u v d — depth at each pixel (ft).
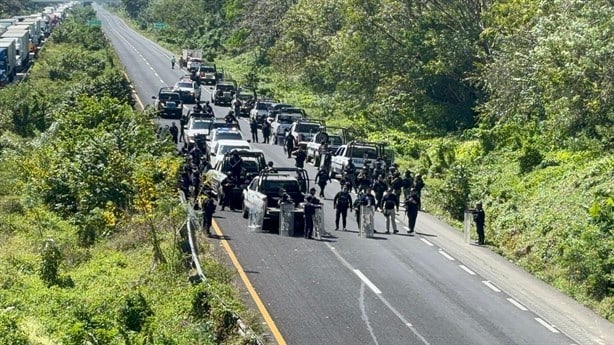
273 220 281.95
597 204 266.16
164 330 176.96
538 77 373.61
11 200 302.45
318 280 227.81
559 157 352.69
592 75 343.05
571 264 240.94
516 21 465.88
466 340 186.39
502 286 232.32
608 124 350.02
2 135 450.71
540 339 190.08
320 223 277.85
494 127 426.51
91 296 201.36
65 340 162.50
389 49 571.28
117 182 291.38
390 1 571.69
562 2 382.42
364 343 181.88
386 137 492.95
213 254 245.45
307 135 447.42
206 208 270.87
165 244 250.78
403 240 279.69
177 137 453.99
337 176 383.24
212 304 187.52
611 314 214.90
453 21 550.36
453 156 409.08
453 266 249.75
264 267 237.86
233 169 319.47
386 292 219.41
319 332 187.73
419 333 189.67
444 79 549.54
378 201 327.88
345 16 635.25
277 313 199.31
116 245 258.37
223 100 640.99
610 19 343.67
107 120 375.86
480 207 281.95
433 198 341.41
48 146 335.47
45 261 221.05
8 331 164.76
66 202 301.63
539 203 305.32
